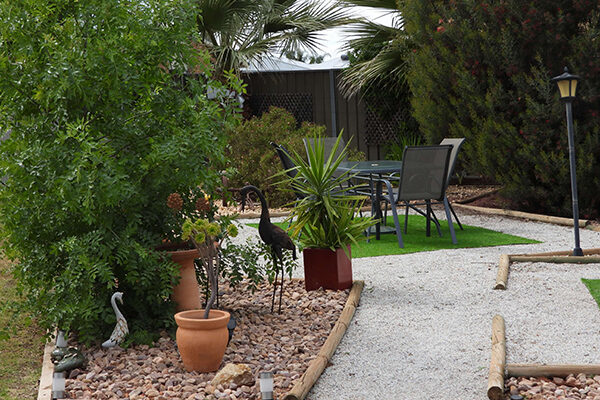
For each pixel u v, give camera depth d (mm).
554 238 7465
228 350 3957
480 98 9164
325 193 5320
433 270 5934
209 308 3711
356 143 13680
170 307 4320
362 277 5762
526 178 9047
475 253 6645
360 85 11711
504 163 9117
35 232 4262
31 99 4168
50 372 3695
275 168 10570
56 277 4109
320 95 13766
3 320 4719
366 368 3666
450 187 12297
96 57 3984
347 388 3404
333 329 4219
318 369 3549
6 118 4168
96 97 4156
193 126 4273
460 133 9703
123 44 4156
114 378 3582
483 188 11906
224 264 4797
